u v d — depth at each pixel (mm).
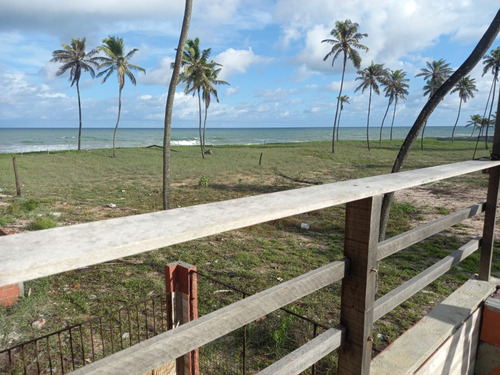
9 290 5188
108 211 12078
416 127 5352
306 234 9812
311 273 1110
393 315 5301
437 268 1881
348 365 1308
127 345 4301
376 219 1197
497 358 2410
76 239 611
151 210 12352
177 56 9406
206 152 37281
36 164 25016
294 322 4887
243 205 896
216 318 869
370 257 1209
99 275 6496
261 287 6121
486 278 2641
